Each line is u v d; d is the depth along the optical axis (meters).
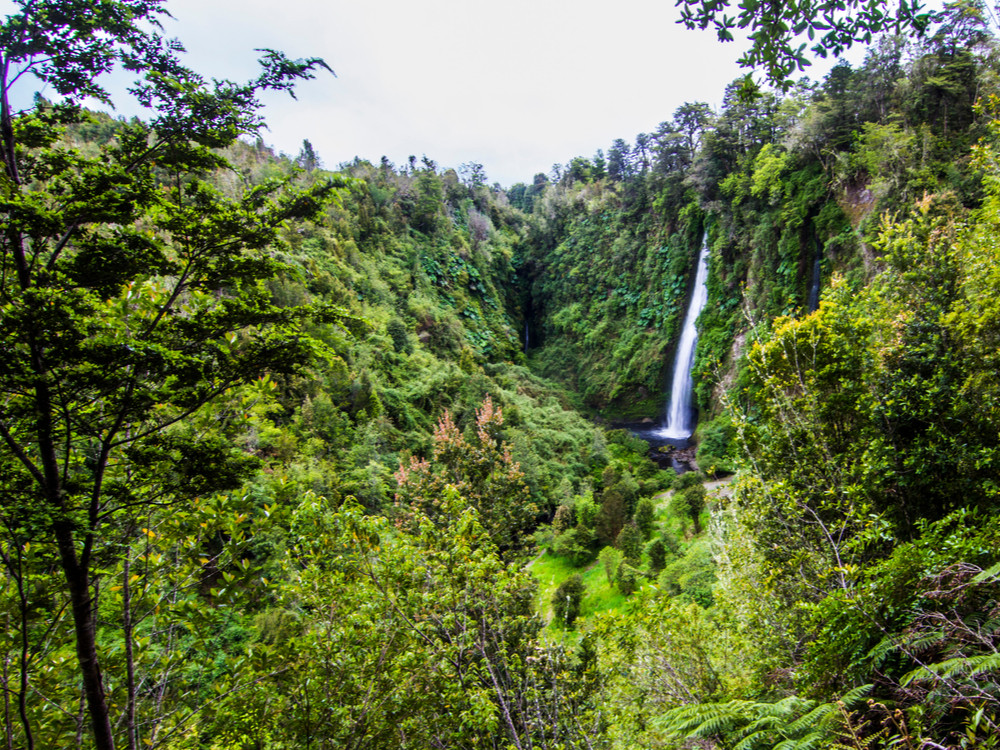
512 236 74.94
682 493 24.38
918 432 5.88
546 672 5.12
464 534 5.70
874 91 28.97
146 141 3.30
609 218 55.28
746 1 2.60
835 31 2.58
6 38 2.77
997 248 5.36
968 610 3.46
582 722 5.13
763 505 6.62
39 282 2.76
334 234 47.41
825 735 3.14
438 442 12.11
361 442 25.52
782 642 5.83
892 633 3.64
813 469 6.49
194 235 3.12
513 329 61.53
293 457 20.42
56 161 2.96
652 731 5.59
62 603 3.57
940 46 25.64
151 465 3.28
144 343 2.67
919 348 6.10
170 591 4.12
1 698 3.46
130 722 3.49
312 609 4.96
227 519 4.11
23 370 2.61
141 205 3.02
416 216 61.28
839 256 29.61
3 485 2.74
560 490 27.16
